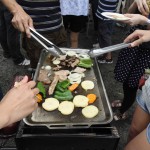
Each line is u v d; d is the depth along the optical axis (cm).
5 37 238
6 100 63
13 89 67
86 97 113
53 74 129
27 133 93
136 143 82
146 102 86
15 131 101
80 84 124
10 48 232
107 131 96
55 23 155
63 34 169
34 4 141
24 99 64
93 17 294
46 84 122
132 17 117
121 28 341
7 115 59
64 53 141
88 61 137
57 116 102
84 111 104
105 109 107
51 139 91
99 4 220
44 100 111
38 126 95
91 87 121
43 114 103
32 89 71
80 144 94
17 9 125
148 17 126
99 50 112
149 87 83
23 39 166
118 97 211
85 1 165
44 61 139
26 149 95
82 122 99
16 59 243
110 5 209
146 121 98
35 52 158
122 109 181
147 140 78
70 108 105
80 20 220
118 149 161
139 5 125
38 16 146
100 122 97
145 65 140
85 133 92
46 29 154
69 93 114
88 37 319
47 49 120
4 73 235
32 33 120
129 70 147
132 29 140
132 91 159
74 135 90
